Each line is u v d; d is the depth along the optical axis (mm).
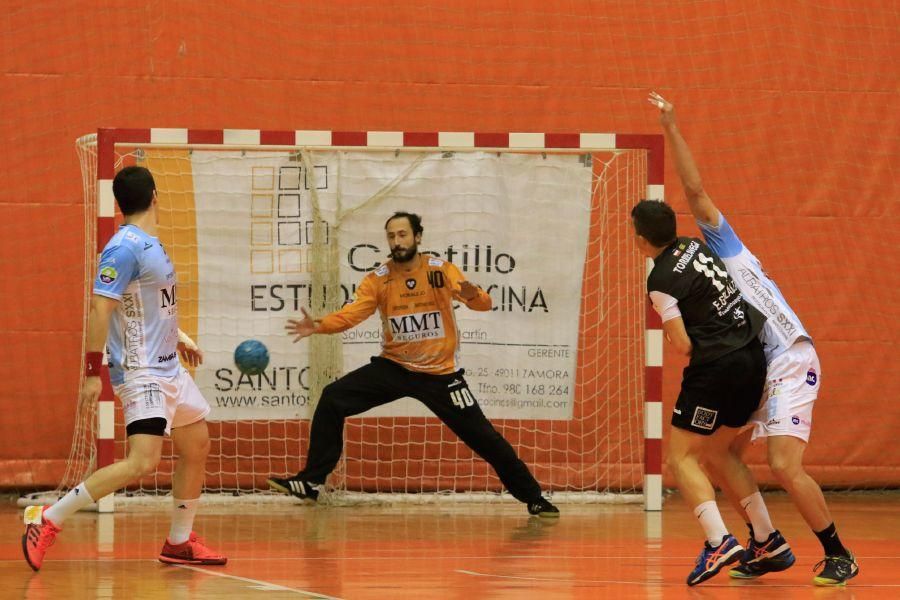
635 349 17203
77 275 16359
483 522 13992
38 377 16250
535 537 12531
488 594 8672
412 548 11617
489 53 17156
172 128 15773
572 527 13484
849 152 17719
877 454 17594
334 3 16922
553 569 10125
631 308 17219
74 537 12359
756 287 9875
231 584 9180
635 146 15469
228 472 16453
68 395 16281
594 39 17344
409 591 8820
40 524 9852
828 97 17719
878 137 17812
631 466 17125
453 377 14594
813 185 17609
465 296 14070
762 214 17500
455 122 17078
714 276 9641
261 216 15469
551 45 17281
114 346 9953
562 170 15789
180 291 15305
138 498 15641
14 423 16188
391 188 15625
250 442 16516
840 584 9359
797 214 17578
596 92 17328
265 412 15469
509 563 10508
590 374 17094
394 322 14594
